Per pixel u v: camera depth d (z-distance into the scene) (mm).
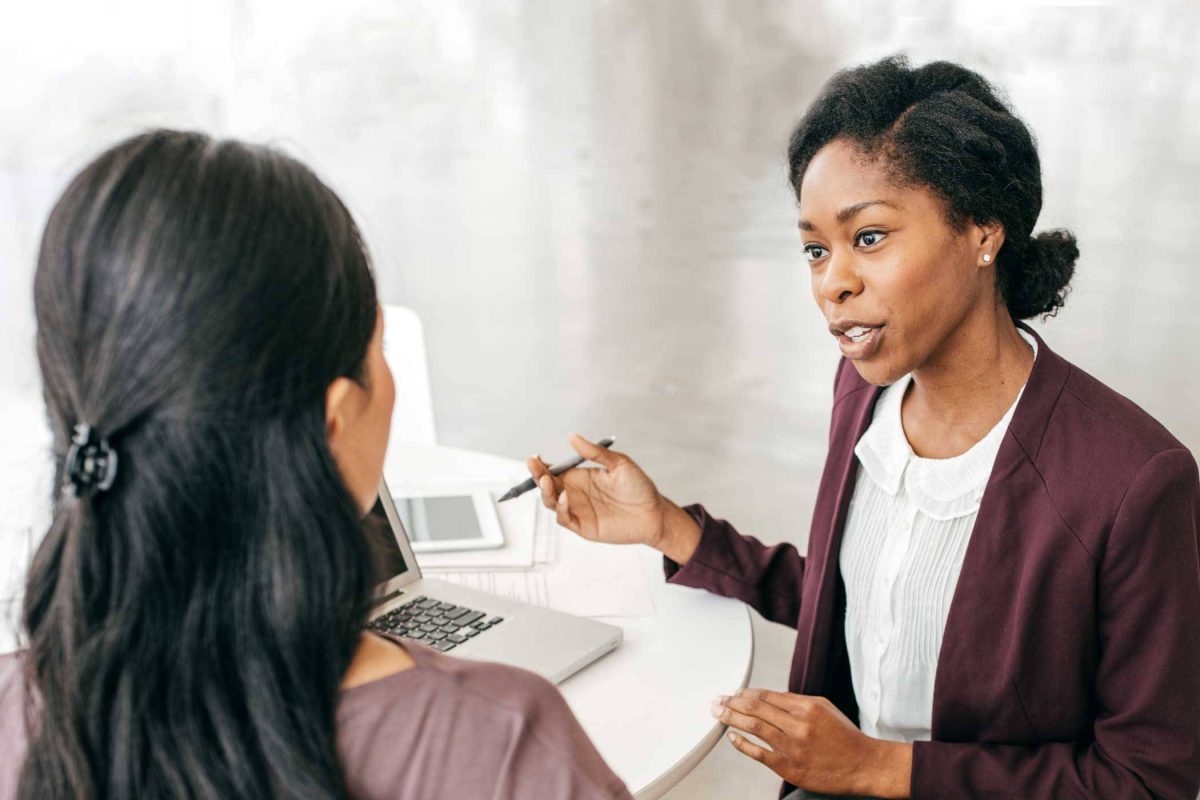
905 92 962
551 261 4516
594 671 1101
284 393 511
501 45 6516
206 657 514
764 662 2285
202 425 501
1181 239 4020
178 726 514
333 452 560
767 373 3658
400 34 6531
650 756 964
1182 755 979
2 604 1105
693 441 3260
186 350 493
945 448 1100
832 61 5793
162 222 498
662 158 5355
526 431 3342
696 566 1261
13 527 1236
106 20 5578
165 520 503
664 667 1105
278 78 5770
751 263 4445
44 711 541
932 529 1086
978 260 989
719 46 6277
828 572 1185
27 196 3781
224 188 508
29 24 5359
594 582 1283
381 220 4773
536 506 1484
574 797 552
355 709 540
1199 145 4602
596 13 6781
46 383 544
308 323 514
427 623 1147
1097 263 3895
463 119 5766
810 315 4039
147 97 5012
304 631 517
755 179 5129
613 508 1282
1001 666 1024
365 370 562
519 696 568
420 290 4266
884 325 983
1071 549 976
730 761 2021
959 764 1009
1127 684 987
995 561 1015
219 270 495
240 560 517
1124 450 966
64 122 4496
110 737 518
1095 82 5086
